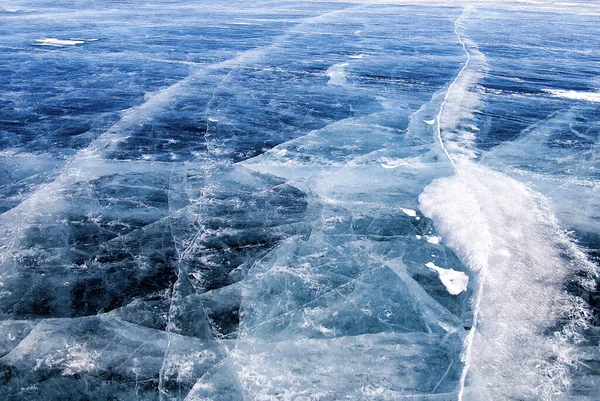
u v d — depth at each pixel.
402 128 10.50
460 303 5.63
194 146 9.62
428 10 29.80
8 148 9.38
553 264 6.14
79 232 6.80
